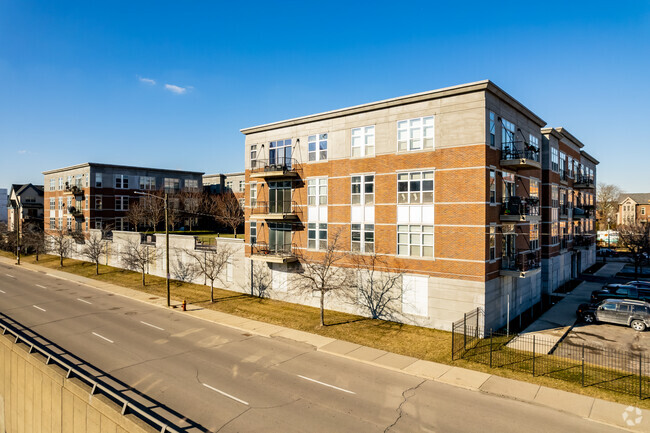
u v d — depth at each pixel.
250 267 33.47
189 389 15.77
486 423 13.18
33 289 36.88
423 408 14.23
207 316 26.89
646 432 12.58
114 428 13.34
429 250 24.00
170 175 66.94
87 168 57.66
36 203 77.25
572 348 20.45
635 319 23.61
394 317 25.19
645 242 45.47
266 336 22.70
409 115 24.81
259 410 14.08
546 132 33.75
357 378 16.92
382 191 25.88
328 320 25.66
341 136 27.88
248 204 33.88
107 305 30.42
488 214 22.42
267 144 32.38
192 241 38.66
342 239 27.66
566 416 13.61
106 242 49.72
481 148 22.14
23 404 19.27
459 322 20.73
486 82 21.67
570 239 40.56
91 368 17.84
